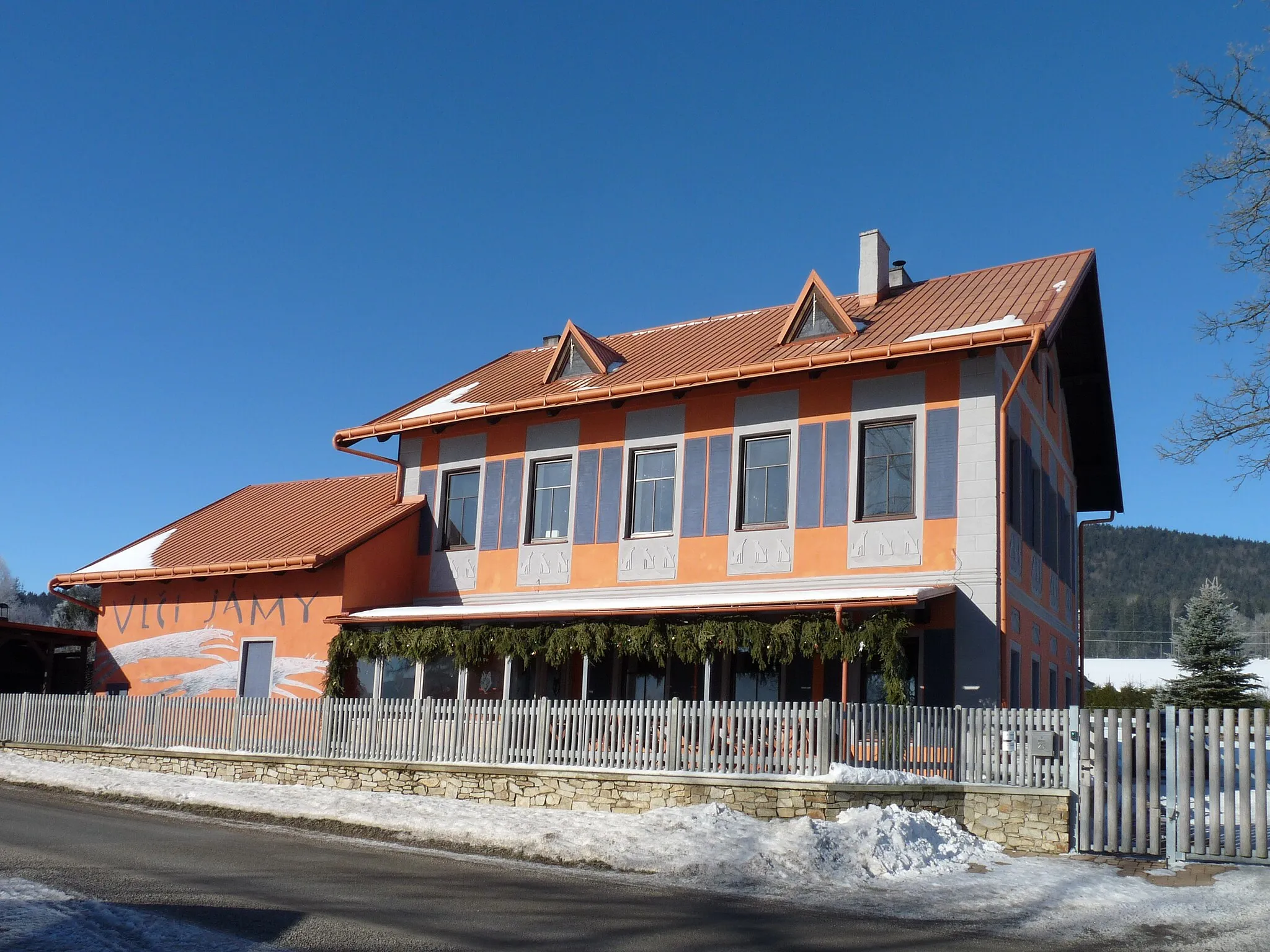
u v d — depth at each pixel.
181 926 9.27
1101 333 25.61
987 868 13.66
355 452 26.17
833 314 21.69
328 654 23.36
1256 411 19.67
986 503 19.16
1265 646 105.38
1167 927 10.67
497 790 18.08
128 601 27.53
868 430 20.61
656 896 11.82
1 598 96.75
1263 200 19.19
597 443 23.53
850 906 11.63
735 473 21.69
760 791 15.85
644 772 16.80
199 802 18.69
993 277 23.09
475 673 23.64
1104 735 14.78
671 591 21.94
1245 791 13.57
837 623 17.80
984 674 18.59
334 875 12.26
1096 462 30.05
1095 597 143.00
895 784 15.34
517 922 10.09
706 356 23.36
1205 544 153.50
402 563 25.36
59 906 9.78
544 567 23.64
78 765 22.75
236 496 31.80
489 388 26.50
